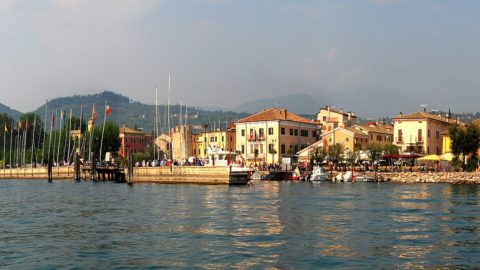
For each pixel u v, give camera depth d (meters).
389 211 50.78
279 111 157.88
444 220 44.19
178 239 36.06
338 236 36.59
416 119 146.00
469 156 112.06
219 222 44.09
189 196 72.56
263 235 37.19
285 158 133.38
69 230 40.88
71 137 192.00
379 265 28.27
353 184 106.44
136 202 64.00
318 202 61.09
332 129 154.62
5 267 28.75
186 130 158.50
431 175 111.44
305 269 27.56
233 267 28.03
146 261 29.59
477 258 29.80
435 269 27.45
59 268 28.39
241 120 158.00
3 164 197.00
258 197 69.69
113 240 36.06
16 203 65.31
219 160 107.69
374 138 156.25
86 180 138.88
